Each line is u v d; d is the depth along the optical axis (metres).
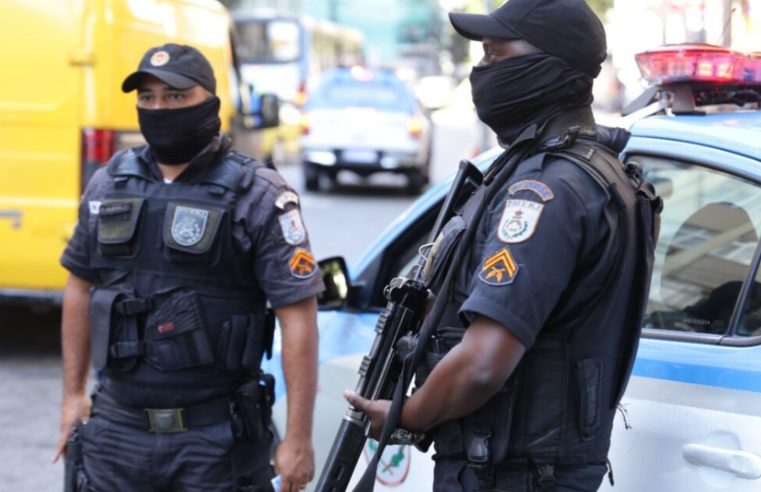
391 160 21.03
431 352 2.97
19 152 8.46
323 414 4.50
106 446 3.87
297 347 3.86
